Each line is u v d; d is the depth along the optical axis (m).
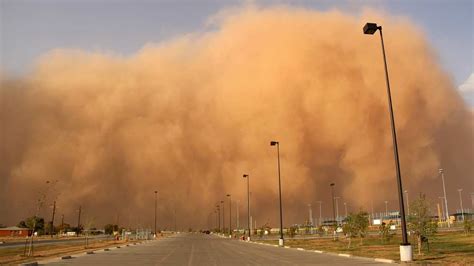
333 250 32.78
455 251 26.16
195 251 34.12
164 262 22.62
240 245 46.78
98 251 34.34
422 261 19.98
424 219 24.69
